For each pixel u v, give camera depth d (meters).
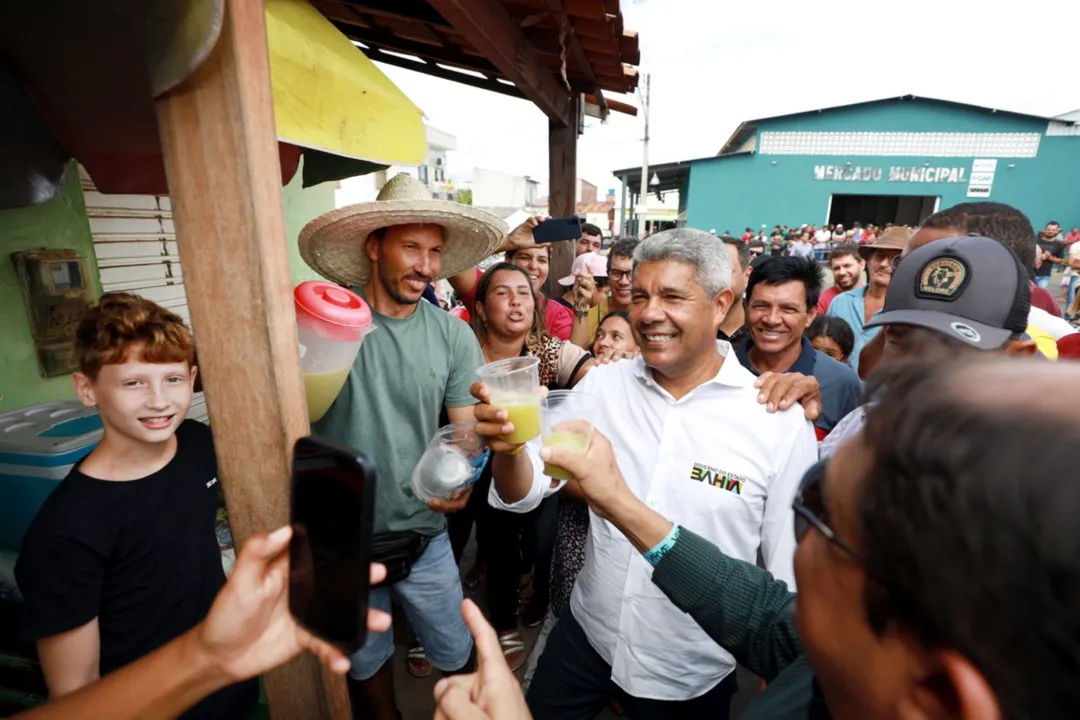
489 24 2.33
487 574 2.60
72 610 1.17
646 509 1.15
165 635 1.35
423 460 1.78
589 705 1.72
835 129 24.12
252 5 0.86
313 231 1.76
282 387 1.00
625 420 1.69
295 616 0.77
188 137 0.90
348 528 0.67
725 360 1.60
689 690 1.55
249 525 1.10
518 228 3.50
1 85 1.75
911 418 0.39
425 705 2.39
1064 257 12.05
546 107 3.82
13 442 1.72
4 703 1.68
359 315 1.41
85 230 2.67
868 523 0.41
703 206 26.55
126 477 1.30
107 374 1.21
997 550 0.31
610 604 1.56
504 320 2.54
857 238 21.11
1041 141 22.28
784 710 0.76
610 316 2.75
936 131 23.27
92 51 1.70
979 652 0.32
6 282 2.27
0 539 1.76
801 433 1.51
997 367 0.40
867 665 0.46
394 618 2.69
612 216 24.14
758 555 1.77
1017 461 0.31
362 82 2.05
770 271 2.19
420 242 1.82
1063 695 0.29
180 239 0.95
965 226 1.55
